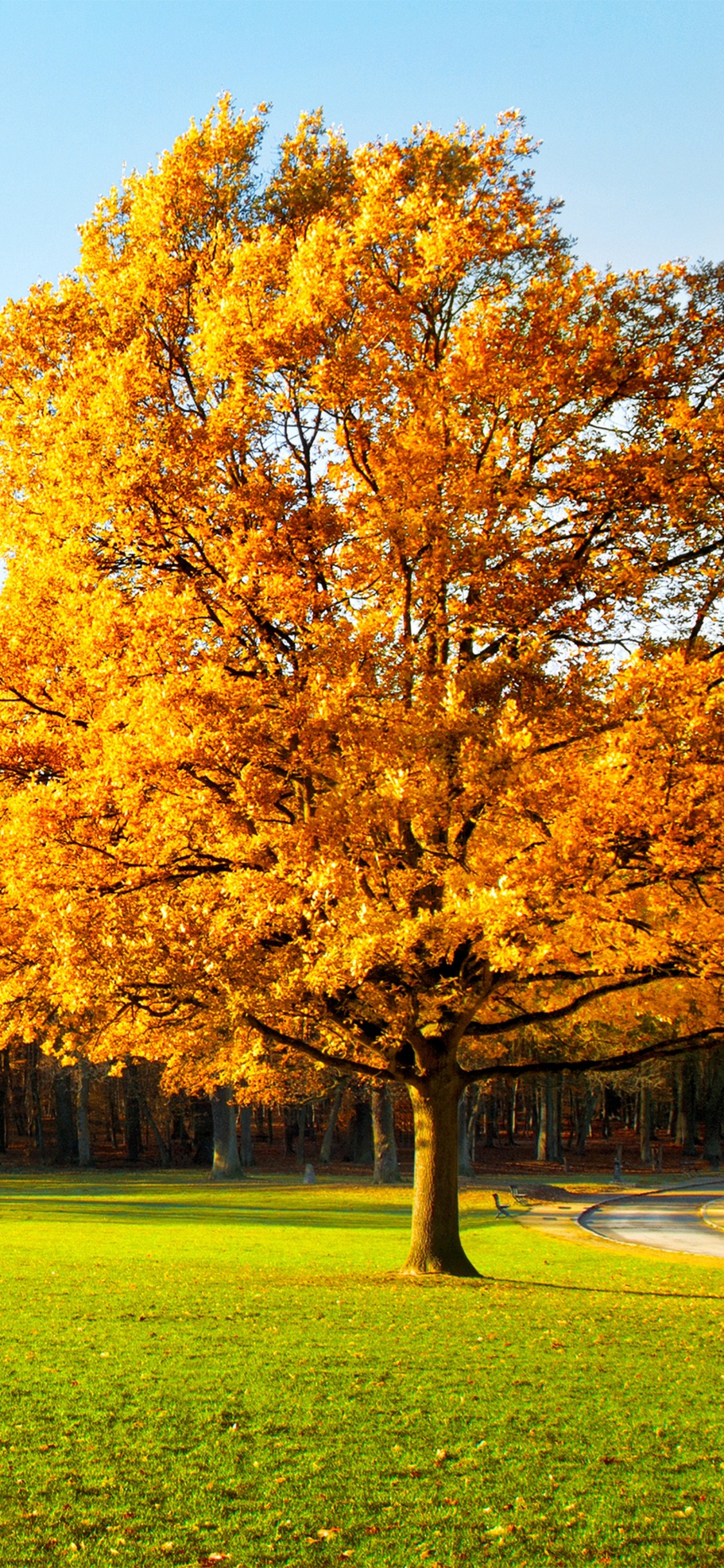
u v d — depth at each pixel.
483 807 11.36
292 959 11.16
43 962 12.38
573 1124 75.56
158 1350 9.84
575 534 13.02
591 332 11.98
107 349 12.68
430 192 12.59
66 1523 5.95
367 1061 16.55
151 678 10.90
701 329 12.85
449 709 10.75
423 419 11.73
